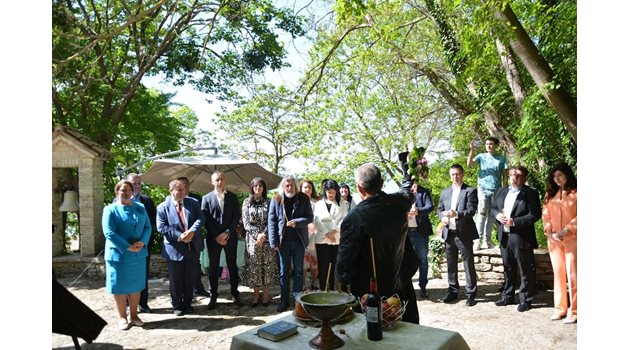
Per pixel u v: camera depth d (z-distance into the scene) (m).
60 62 8.66
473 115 9.37
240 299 6.21
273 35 13.14
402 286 3.02
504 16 5.50
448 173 14.03
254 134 17.83
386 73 12.59
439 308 5.43
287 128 17.16
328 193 5.97
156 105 14.29
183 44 13.73
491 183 6.92
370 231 2.74
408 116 13.92
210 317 5.38
